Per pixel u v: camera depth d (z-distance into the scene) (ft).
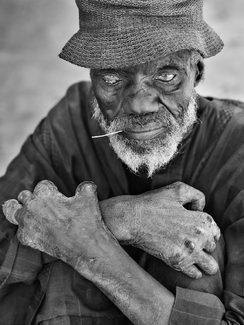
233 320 5.09
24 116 14.21
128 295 5.08
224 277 5.54
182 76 5.35
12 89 15.17
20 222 5.48
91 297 5.49
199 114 6.30
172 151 5.60
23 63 16.20
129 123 5.44
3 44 16.96
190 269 5.25
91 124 6.64
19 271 5.71
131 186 6.50
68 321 5.43
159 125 5.45
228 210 5.83
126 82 5.32
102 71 5.36
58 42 17.08
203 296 5.15
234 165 5.92
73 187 6.69
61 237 5.31
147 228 5.32
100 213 5.43
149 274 5.24
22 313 6.20
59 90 15.16
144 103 5.29
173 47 5.04
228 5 17.76
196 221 5.26
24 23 17.83
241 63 15.30
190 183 6.19
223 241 5.66
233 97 14.14
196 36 5.22
